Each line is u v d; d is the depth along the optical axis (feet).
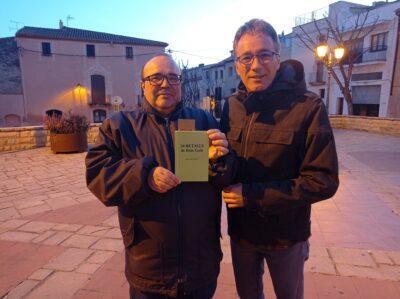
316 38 100.32
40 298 8.66
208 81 157.48
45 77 104.42
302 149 5.16
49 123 33.58
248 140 5.46
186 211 5.27
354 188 19.81
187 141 4.84
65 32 110.42
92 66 108.99
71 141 32.99
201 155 4.89
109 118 5.57
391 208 16.01
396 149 36.58
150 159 4.97
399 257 10.78
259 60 5.19
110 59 111.04
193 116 5.88
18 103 102.58
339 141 44.39
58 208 16.10
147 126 5.54
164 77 5.41
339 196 18.02
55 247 11.64
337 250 11.32
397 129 50.21
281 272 5.85
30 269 10.11
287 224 5.52
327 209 15.81
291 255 5.74
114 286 9.13
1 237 12.57
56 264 10.39
